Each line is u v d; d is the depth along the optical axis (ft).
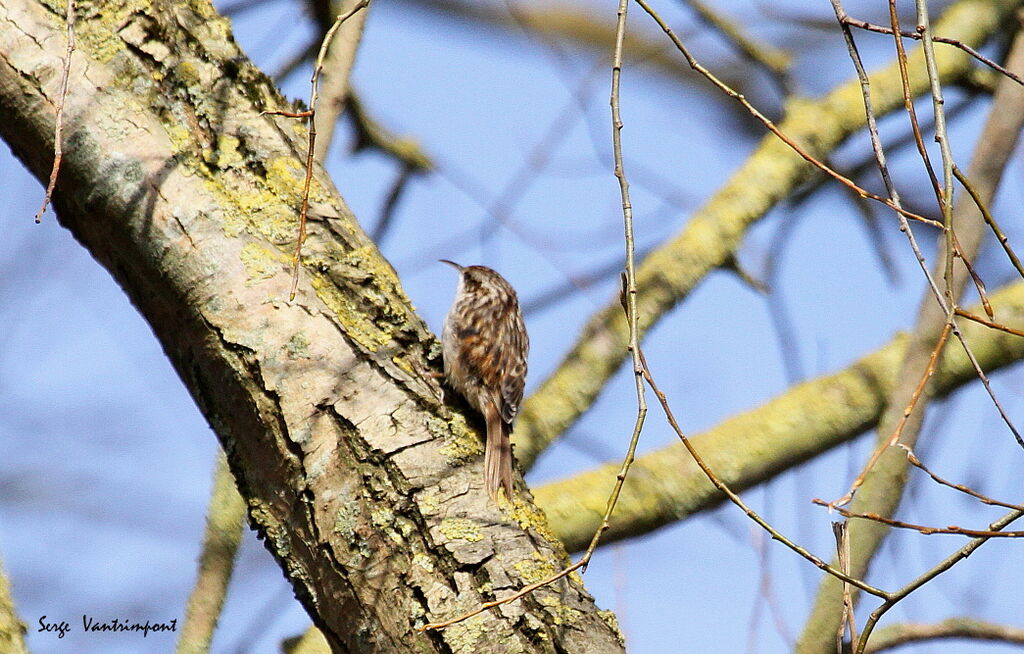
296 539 18.71
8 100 19.44
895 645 26.58
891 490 26.73
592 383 30.86
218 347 18.85
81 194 19.33
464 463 18.99
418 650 17.56
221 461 27.89
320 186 20.76
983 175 27.94
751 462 28.71
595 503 27.68
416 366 19.92
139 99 19.79
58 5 20.02
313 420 18.54
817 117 35.42
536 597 17.97
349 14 18.89
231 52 20.97
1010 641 26.43
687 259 32.96
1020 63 28.60
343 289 19.93
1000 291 31.76
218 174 19.84
